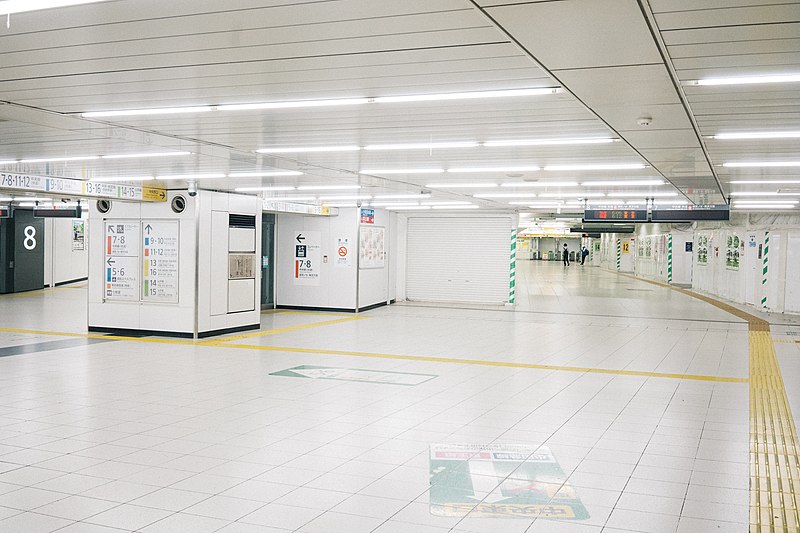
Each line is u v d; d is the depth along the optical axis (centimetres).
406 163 1116
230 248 1556
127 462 627
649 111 677
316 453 660
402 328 1692
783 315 2112
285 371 1095
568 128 786
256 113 727
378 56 512
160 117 751
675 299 2684
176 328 1480
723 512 518
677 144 876
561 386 995
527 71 542
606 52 478
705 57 491
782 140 832
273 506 523
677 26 425
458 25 438
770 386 1006
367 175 1288
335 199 1898
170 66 549
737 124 736
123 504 524
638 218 2028
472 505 529
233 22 441
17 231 2692
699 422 791
